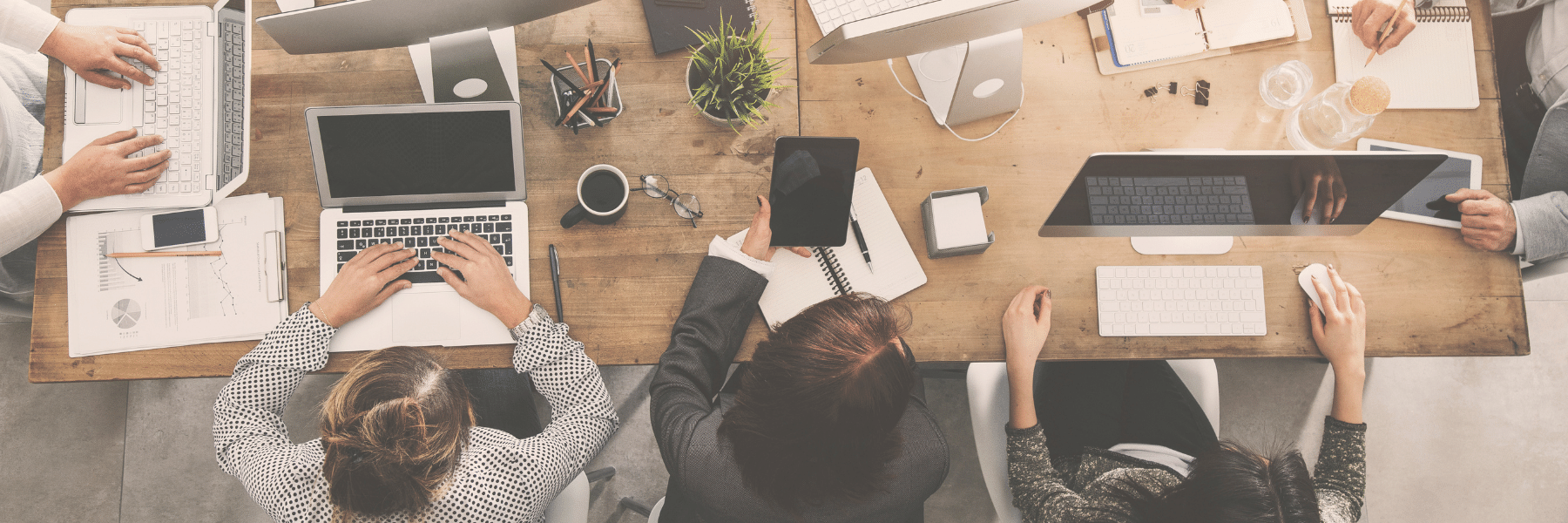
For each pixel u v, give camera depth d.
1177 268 1.38
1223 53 1.47
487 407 1.59
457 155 1.25
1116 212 1.26
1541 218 1.37
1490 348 1.39
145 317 1.30
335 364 1.29
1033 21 1.19
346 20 1.14
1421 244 1.41
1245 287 1.38
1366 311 1.39
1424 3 1.47
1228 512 0.93
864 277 1.37
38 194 1.25
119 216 1.31
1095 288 1.39
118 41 1.31
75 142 1.32
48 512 2.03
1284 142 1.45
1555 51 1.67
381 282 1.26
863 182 1.40
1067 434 1.52
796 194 1.26
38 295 1.30
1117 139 1.45
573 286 1.35
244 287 1.32
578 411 1.28
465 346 1.31
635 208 1.37
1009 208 1.41
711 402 1.25
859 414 0.88
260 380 1.24
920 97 1.43
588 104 1.31
